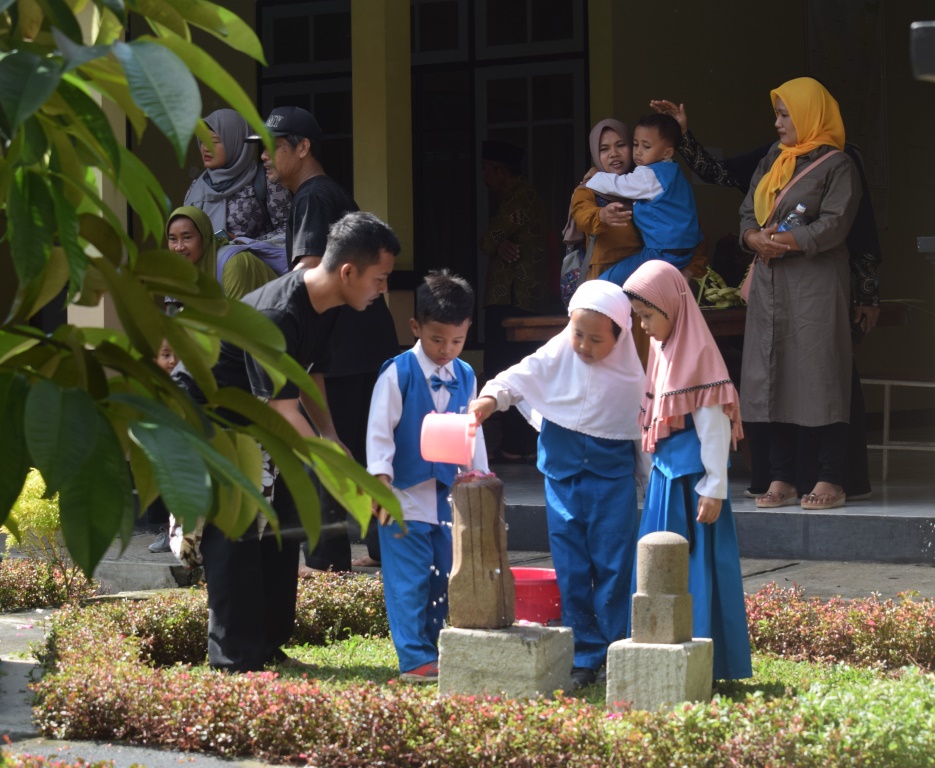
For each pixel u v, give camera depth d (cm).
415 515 529
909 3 1482
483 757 403
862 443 836
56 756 437
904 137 1474
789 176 805
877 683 437
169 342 177
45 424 139
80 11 174
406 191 1090
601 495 529
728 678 495
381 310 727
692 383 484
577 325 518
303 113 706
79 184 173
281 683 455
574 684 515
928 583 687
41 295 176
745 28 1323
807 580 704
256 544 532
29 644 586
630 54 1217
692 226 855
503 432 1096
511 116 1265
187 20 170
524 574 623
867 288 844
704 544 493
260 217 825
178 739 450
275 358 179
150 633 584
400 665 528
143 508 173
